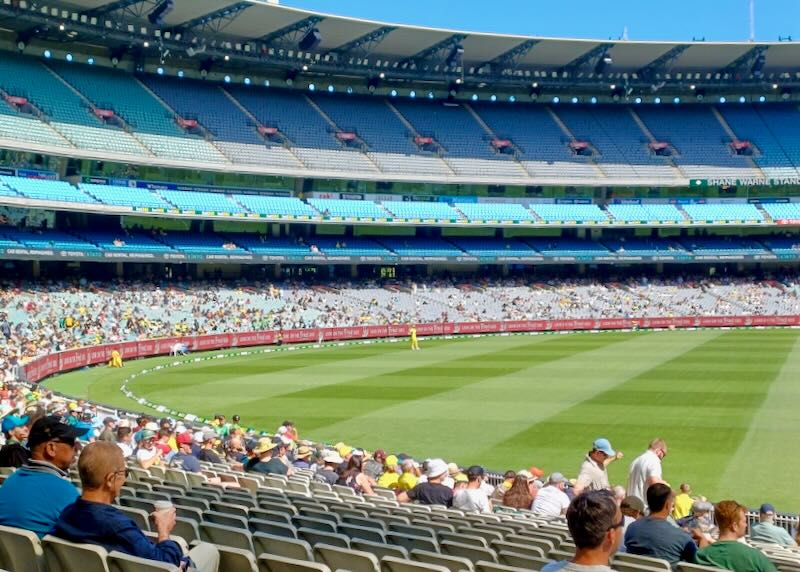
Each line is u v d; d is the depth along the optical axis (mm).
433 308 94312
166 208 83062
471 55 101562
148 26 85500
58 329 66062
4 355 51188
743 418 35750
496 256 100438
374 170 98188
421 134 105312
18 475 8016
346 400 43750
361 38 93938
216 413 40344
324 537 9906
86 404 34344
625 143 110312
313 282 95875
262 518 11570
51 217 79875
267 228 94938
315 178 95688
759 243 106438
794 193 107938
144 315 76000
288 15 86250
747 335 81312
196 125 91000
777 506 23062
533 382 48656
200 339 74188
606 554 5996
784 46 101750
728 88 111125
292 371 57719
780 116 113688
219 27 88500
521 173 103875
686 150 110062
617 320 92875
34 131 76500
